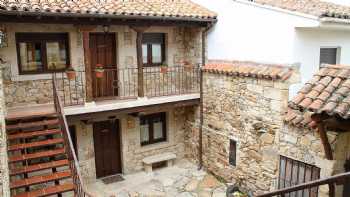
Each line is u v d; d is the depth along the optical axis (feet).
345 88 14.56
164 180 28.37
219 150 27.94
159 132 32.14
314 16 19.20
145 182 28.07
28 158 18.08
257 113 23.22
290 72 21.12
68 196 24.97
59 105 19.63
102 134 28.94
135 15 23.45
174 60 31.07
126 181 28.37
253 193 24.21
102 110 24.39
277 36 22.08
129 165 29.99
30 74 24.45
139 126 30.07
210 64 28.43
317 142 17.83
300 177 19.47
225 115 26.68
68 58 26.04
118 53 27.94
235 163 26.07
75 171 15.05
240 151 25.35
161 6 27.09
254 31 23.95
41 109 22.79
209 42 28.91
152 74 29.99
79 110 23.39
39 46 24.71
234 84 25.22
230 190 24.73
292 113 20.04
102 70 24.84
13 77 23.66
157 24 25.85
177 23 26.78
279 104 21.17
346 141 16.51
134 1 26.94
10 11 19.27
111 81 28.60
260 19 23.29
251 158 24.25
